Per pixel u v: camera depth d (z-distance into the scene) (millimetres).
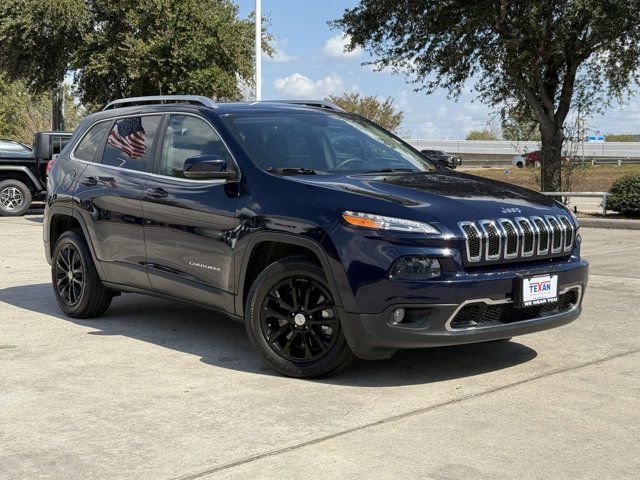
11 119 45906
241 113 5613
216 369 4984
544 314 4781
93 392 4488
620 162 53281
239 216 4988
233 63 22922
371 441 3703
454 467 3396
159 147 5844
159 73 22156
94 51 23047
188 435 3795
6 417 4066
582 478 3291
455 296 4305
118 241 6008
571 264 4867
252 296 4840
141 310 6883
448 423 3949
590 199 22000
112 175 6133
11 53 23641
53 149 18219
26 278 8711
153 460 3484
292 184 4844
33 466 3426
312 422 3971
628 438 3754
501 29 17750
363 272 4371
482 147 71250
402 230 4348
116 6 22594
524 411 4137
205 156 5055
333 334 4602
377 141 5895
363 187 4750
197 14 22078
